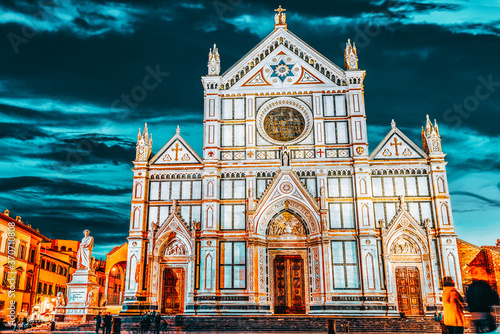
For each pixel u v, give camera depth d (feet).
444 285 47.24
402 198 166.30
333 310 157.17
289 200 169.68
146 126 181.37
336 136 176.04
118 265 269.85
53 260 283.18
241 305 159.63
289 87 182.29
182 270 170.50
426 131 173.99
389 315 154.51
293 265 170.91
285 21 189.98
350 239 164.55
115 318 126.82
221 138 179.01
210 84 183.93
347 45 186.60
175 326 149.59
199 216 171.22
